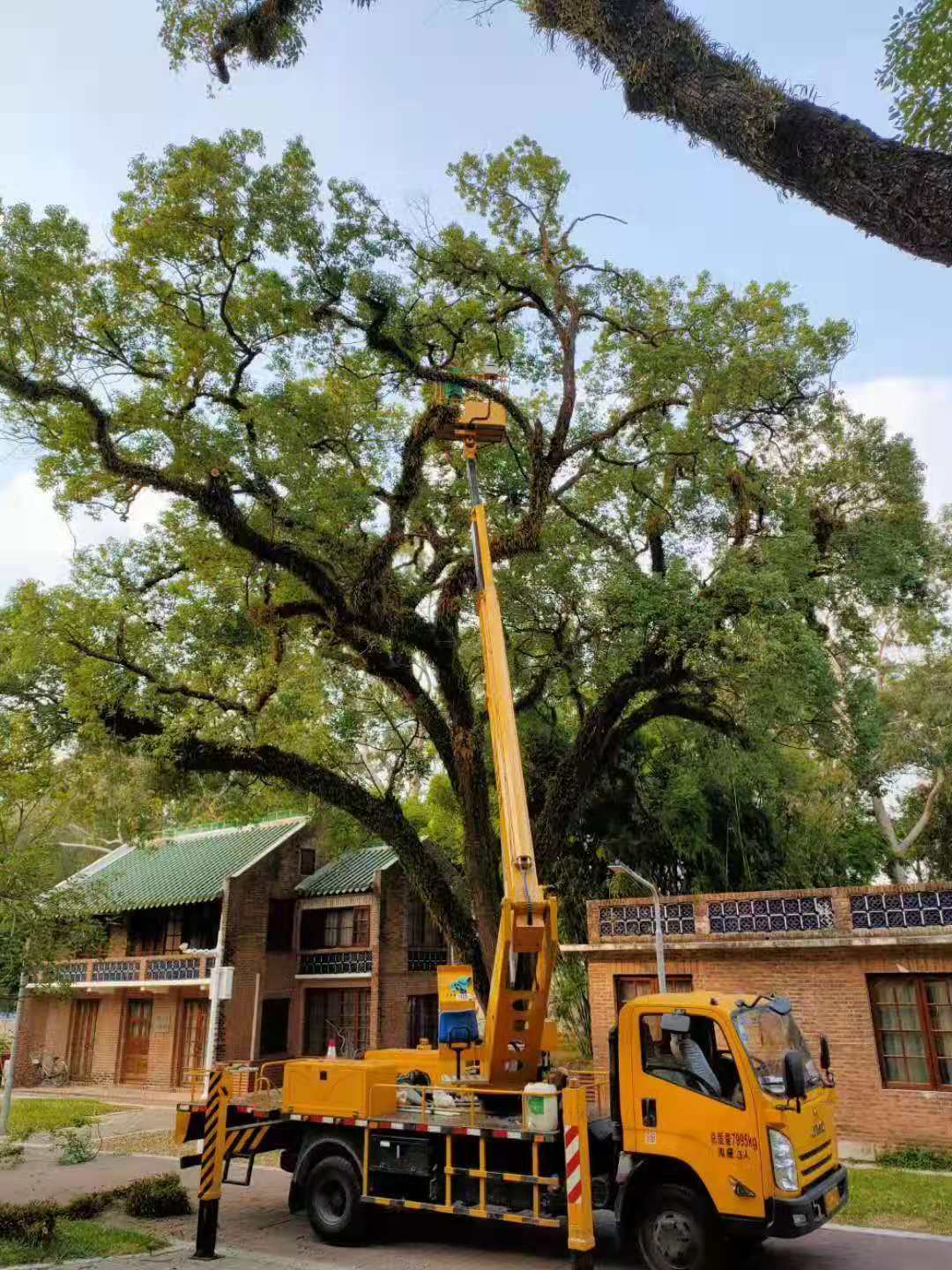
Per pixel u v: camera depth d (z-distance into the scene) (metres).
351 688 20.34
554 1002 22.05
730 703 17.33
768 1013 8.26
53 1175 13.12
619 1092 8.09
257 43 8.56
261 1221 10.08
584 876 22.09
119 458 13.94
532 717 20.19
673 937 16.23
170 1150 15.35
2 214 12.67
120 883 29.38
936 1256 8.31
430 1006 26.20
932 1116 13.43
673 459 18.06
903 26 6.00
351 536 15.88
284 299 13.99
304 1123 9.62
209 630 16.98
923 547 18.00
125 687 15.98
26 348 13.27
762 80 5.19
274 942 26.44
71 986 14.49
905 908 14.21
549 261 16.81
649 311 17.45
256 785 19.05
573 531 17.73
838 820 24.83
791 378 16.91
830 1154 8.11
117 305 13.75
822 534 17.77
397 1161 8.80
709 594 15.66
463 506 17.30
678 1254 7.45
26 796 15.32
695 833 21.11
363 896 26.02
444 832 27.50
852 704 17.67
